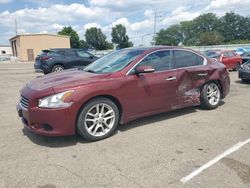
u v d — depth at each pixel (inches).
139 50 202.4
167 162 139.8
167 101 203.0
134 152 152.3
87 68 210.1
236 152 150.8
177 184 119.6
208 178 124.0
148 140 169.5
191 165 136.4
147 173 129.0
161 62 201.3
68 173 130.1
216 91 241.0
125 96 178.1
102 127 172.2
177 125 197.9
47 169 134.3
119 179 124.2
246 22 3858.3
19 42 1968.5
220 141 166.9
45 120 154.3
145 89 187.8
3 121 214.5
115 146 161.0
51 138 174.7
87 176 127.3
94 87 163.8
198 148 156.7
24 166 137.6
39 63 539.8
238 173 127.9
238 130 186.4
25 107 163.2
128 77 180.1
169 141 167.5
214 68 235.0
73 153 152.1
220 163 137.9
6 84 436.8
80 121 161.5
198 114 225.8
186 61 218.7
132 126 196.2
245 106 253.4
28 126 164.2
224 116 219.6
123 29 3814.0
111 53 223.3
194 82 220.2
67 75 186.2
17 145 164.2
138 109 187.3
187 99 217.6
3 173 131.0
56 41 2037.4
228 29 3905.0
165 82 198.5
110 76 175.5
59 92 154.9
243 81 421.7
